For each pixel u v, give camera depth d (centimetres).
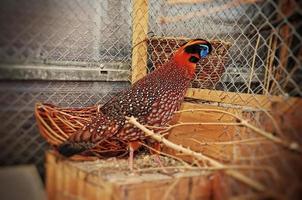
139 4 214
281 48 161
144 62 216
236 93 181
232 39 201
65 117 177
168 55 204
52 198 160
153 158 176
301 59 146
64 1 188
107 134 165
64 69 190
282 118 138
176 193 138
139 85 172
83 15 198
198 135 178
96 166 155
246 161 133
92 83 204
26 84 176
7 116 169
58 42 188
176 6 218
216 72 203
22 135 173
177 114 189
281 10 150
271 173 118
